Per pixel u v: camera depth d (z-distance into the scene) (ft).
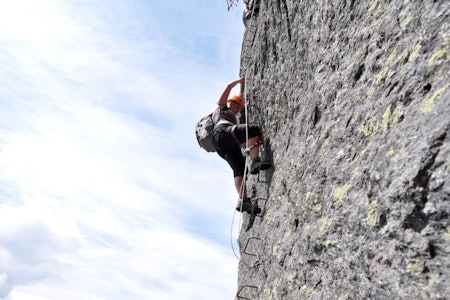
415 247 8.43
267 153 22.68
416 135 9.14
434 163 8.35
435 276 7.87
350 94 13.47
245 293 20.66
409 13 11.11
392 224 9.24
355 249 10.62
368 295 9.76
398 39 11.37
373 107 11.64
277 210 18.61
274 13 22.95
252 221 24.04
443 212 7.93
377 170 10.24
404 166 9.10
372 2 13.46
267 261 17.67
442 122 8.50
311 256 13.12
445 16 9.60
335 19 15.80
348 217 11.27
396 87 10.73
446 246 7.77
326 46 16.20
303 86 18.69
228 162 24.17
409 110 9.88
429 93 9.38
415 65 10.18
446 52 9.23
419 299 8.07
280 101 21.47
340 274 11.21
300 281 13.53
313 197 13.80
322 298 11.79
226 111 24.64
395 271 8.91
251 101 25.81
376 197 10.12
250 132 22.65
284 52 21.40
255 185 24.12
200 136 24.70
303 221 14.37
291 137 18.95
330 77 15.29
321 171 13.74
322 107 15.43
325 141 14.21
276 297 14.82
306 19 18.78
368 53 12.84
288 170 17.66
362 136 11.88
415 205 8.55
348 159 12.32
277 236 17.13
